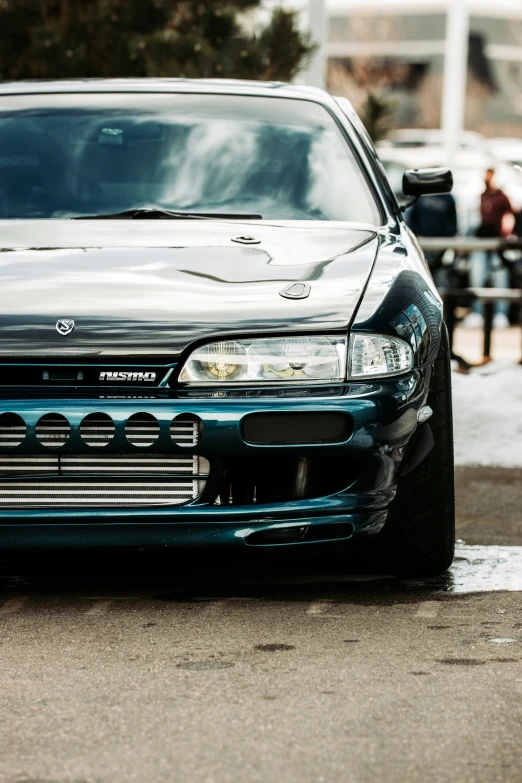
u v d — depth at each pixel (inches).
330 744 135.6
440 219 671.8
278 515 182.4
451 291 487.5
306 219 223.1
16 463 180.2
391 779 127.0
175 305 184.9
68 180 229.5
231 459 181.5
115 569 214.4
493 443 341.1
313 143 238.8
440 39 1514.5
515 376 410.9
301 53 402.0
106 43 395.9
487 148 1112.8
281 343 182.2
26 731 139.9
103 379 179.9
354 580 205.8
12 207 224.8
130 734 138.7
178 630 177.8
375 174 236.4
